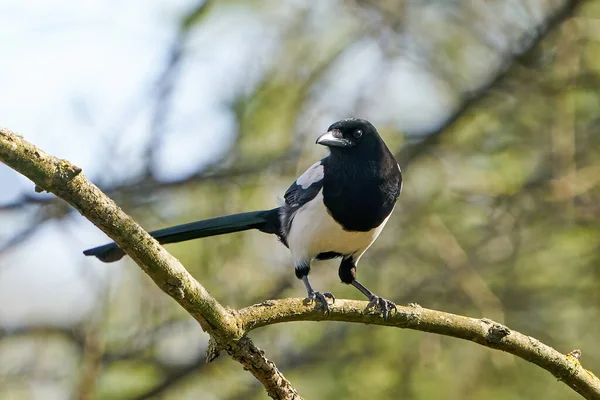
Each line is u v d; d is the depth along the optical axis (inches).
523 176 549.6
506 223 549.6
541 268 558.9
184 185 540.7
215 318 240.7
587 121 557.0
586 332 543.8
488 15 583.5
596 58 555.2
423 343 506.6
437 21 593.3
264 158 548.4
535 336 543.8
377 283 545.3
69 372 519.2
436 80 595.2
